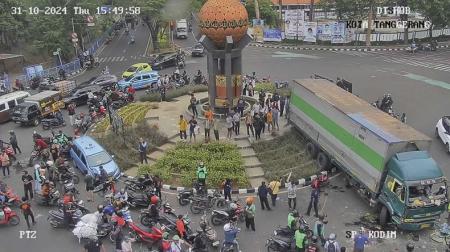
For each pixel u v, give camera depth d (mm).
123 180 26109
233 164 25922
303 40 64500
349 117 23000
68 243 20562
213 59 31156
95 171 25391
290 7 84500
